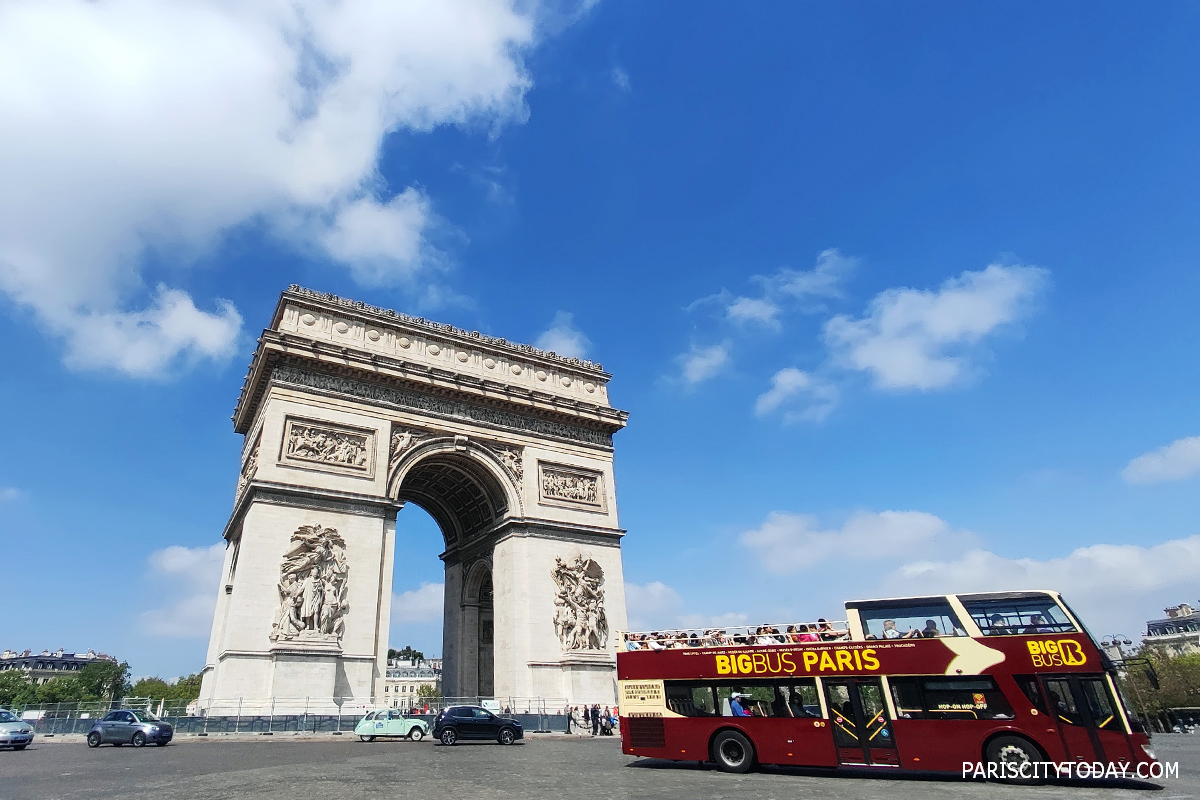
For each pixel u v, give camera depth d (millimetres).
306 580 63281
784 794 27766
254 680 58781
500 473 79438
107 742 52125
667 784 31062
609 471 87812
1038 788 29641
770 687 36344
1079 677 30656
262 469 64938
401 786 29266
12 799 25219
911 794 27750
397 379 74938
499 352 85438
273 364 69938
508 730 57031
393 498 71375
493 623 79625
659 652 39781
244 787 28375
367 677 63688
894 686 33625
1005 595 33344
